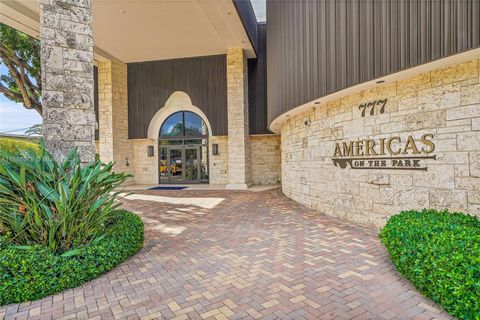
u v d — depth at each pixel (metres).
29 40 13.08
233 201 9.28
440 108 4.22
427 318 2.53
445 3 3.49
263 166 14.88
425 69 4.19
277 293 3.05
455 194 4.05
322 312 2.68
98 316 2.69
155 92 14.91
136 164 15.58
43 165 3.67
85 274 3.35
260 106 14.42
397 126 4.84
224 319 2.61
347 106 5.90
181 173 15.52
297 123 8.38
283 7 7.68
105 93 14.02
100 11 10.23
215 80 14.26
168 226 6.04
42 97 4.05
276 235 5.18
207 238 5.10
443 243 2.79
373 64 4.45
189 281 3.38
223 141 14.84
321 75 5.66
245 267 3.76
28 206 3.34
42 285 3.01
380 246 4.41
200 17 10.75
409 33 3.91
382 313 2.63
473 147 3.87
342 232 5.21
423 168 4.45
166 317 2.66
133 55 14.15
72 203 3.56
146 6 9.98
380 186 5.16
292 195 9.19
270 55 9.52
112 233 4.08
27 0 9.37
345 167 6.03
